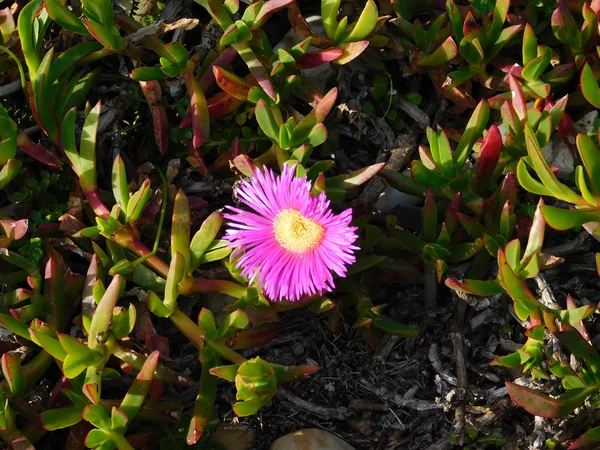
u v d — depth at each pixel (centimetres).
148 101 64
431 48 67
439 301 64
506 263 56
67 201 65
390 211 66
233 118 67
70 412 54
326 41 65
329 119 68
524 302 57
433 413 60
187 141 66
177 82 67
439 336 63
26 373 57
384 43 67
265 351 62
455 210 60
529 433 59
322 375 61
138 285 62
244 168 61
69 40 68
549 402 54
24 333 56
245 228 57
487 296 62
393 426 60
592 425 59
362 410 61
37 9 62
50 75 62
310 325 63
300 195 56
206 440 58
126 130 67
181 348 62
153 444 58
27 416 56
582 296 63
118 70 69
